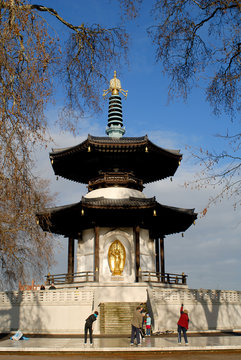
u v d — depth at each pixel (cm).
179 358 1870
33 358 1912
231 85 1540
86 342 2300
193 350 2100
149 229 4647
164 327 3353
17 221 2227
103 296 3669
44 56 1461
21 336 2717
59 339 2708
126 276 4250
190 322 3503
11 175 1562
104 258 4328
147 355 2003
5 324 3600
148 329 3000
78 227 4581
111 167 4719
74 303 3406
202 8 1502
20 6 1416
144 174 5075
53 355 2034
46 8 1557
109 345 2252
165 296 3494
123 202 4159
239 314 3903
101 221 4319
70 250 4691
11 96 1422
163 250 4834
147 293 3531
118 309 3419
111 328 3203
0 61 1376
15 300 3641
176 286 4159
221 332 3431
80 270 4419
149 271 4112
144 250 4459
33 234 2452
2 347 2139
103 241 4319
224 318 3738
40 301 3528
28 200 1753
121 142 4253
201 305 3625
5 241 2400
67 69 1595
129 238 4328
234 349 2128
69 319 3375
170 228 4950
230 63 1547
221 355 1977
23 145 1505
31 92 1445
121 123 5247
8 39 1383
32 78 1438
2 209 2028
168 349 2086
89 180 4841
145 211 4147
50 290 3528
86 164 4709
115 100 5338
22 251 2909
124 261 4316
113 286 3747
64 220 4416
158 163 4741
